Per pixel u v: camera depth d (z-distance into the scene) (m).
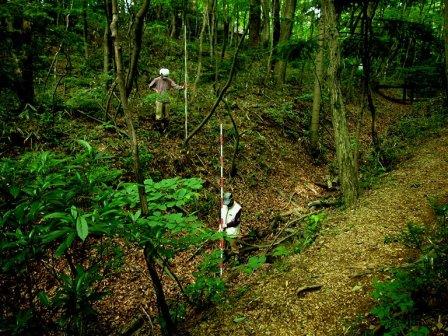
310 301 3.76
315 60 10.78
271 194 8.95
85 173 3.02
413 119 14.70
